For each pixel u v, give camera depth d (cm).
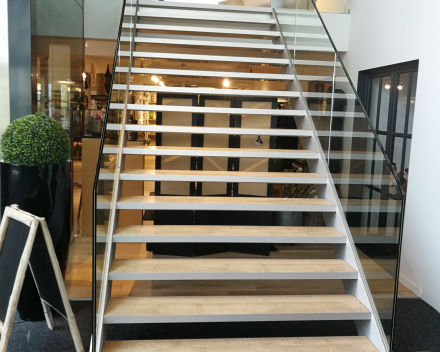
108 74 954
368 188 313
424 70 419
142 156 610
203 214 511
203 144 517
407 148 464
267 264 324
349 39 608
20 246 262
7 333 249
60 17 502
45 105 453
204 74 478
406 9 459
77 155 760
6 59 406
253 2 679
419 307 390
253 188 527
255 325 345
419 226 415
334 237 340
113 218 325
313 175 402
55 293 287
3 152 337
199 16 573
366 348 281
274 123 519
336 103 377
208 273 300
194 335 326
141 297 299
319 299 312
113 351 261
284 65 548
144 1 585
